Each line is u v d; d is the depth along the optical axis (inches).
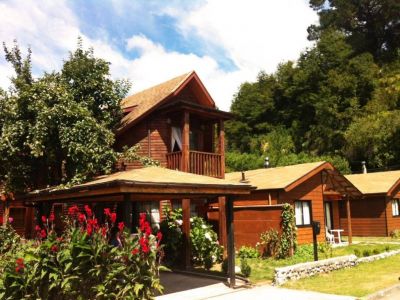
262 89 2235.5
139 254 296.2
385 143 1560.0
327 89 1861.5
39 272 279.9
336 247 761.0
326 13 2353.6
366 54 1919.3
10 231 413.1
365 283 422.0
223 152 684.7
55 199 463.2
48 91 596.1
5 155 585.6
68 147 573.9
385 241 866.8
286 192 723.4
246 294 386.3
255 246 647.8
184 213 566.3
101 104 671.8
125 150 634.2
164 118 685.3
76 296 279.0
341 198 914.1
